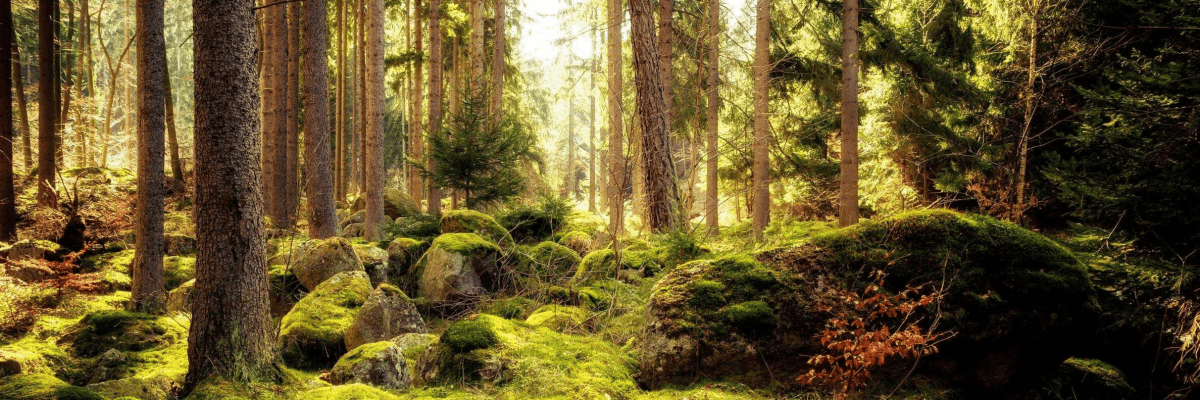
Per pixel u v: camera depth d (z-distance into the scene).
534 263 9.55
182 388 5.56
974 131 14.04
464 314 8.70
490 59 26.23
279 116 17.17
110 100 25.58
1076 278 4.80
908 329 4.47
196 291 5.41
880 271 4.77
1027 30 10.78
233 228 5.38
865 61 14.85
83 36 27.00
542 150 31.09
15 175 16.81
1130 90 5.72
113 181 17.88
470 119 13.18
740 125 17.52
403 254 10.47
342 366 5.64
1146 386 5.12
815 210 20.94
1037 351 4.83
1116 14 8.45
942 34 14.75
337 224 13.48
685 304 5.19
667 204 9.32
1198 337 4.68
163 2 9.29
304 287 9.45
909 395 4.75
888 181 18.00
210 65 5.30
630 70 19.81
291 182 18.30
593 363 5.23
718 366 4.97
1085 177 5.87
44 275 10.45
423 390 5.03
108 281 11.20
